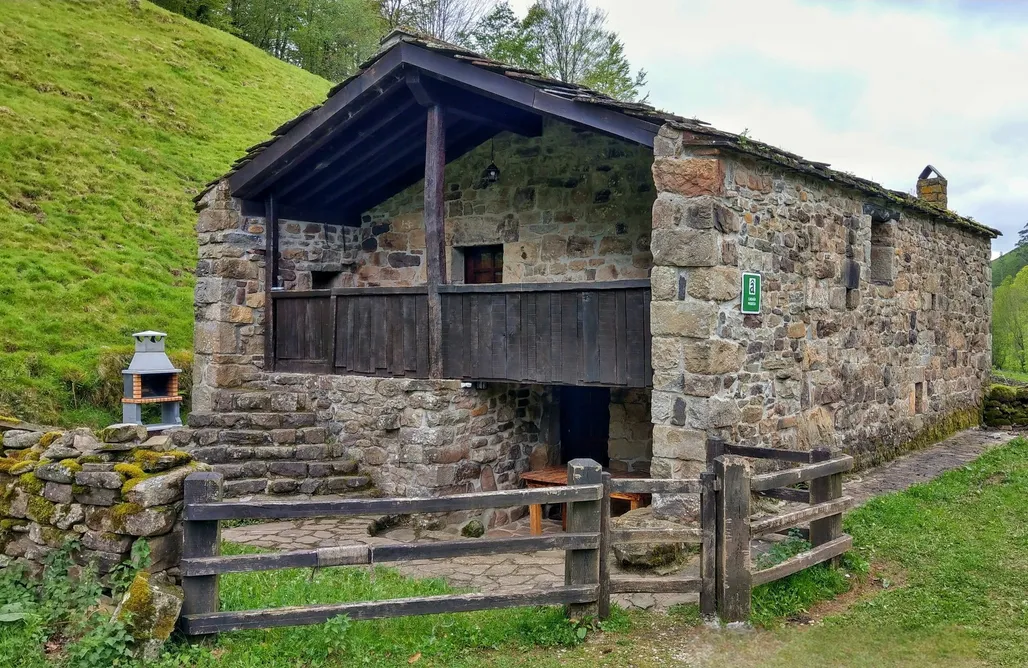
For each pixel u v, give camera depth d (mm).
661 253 5602
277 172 8055
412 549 3682
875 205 8289
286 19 33562
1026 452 8984
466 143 8812
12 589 3771
